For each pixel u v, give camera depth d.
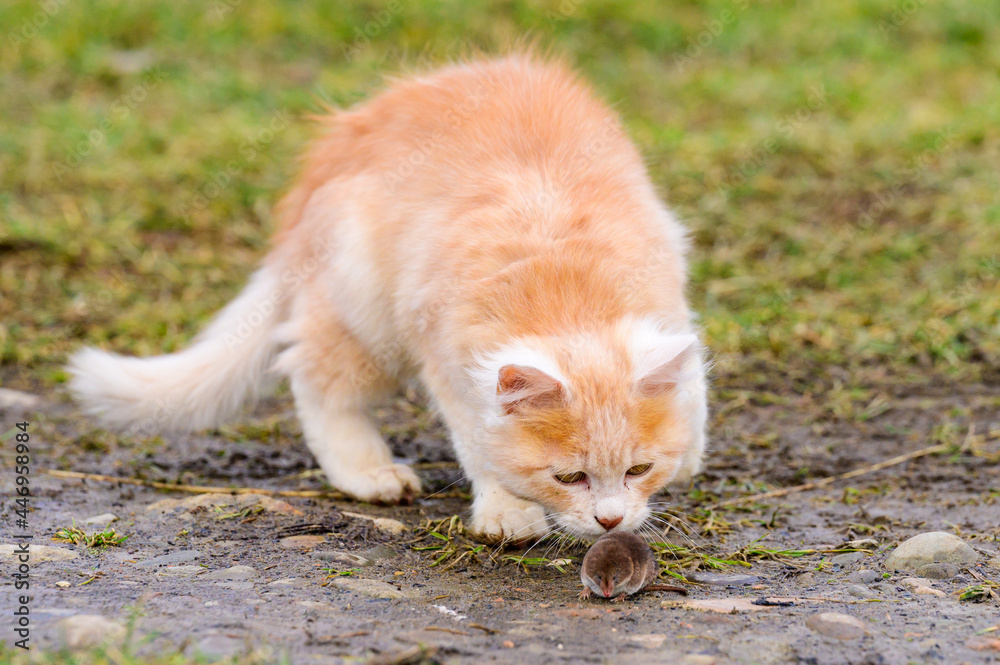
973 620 3.91
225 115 13.23
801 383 8.15
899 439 7.07
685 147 12.29
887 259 10.10
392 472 5.82
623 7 16.08
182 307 9.43
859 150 12.32
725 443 7.02
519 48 7.38
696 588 4.42
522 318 4.68
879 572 4.62
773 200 11.34
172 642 3.42
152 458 6.66
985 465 6.51
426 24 15.20
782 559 4.86
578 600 4.23
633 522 4.66
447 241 5.06
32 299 9.49
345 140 6.23
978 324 8.83
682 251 5.71
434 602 4.13
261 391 6.63
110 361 6.41
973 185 11.38
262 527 5.18
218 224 11.05
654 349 4.52
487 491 5.07
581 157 5.39
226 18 15.54
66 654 3.29
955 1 16.73
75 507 5.50
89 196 11.29
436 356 5.09
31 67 14.21
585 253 4.85
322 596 4.12
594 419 4.43
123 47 15.03
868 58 15.38
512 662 3.42
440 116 5.73
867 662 3.49
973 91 14.30
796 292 9.67
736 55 15.48
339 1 15.98
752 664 3.46
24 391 8.03
